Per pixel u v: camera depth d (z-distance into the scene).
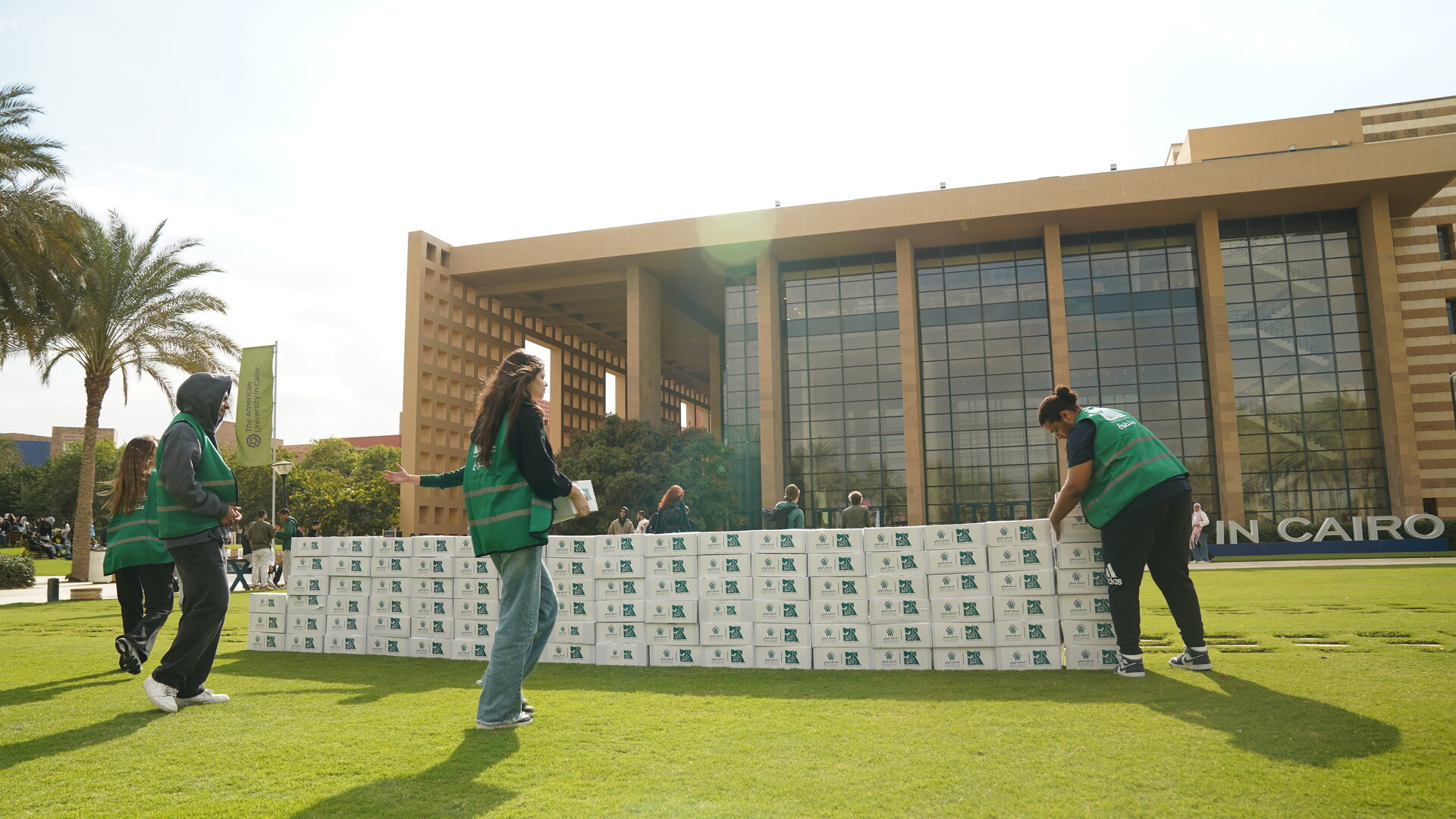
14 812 2.80
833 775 3.19
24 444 84.44
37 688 5.44
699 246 41.47
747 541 6.63
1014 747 3.56
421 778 3.19
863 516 13.30
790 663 6.44
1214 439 36.72
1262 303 37.75
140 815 2.77
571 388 57.28
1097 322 39.06
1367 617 8.45
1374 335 35.78
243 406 26.33
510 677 4.07
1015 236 40.31
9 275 18.98
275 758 3.50
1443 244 39.12
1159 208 37.09
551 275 46.06
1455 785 2.89
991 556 6.14
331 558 7.94
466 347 47.00
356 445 92.94
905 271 39.97
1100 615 5.91
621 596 6.90
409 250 43.81
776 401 40.94
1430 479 37.19
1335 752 3.33
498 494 4.11
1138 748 3.48
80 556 23.84
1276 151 39.94
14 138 19.47
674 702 4.80
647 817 2.72
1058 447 38.16
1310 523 34.66
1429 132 39.53
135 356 25.02
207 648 4.80
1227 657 5.87
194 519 4.71
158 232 25.17
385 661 7.11
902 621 6.26
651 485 35.41
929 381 40.47
